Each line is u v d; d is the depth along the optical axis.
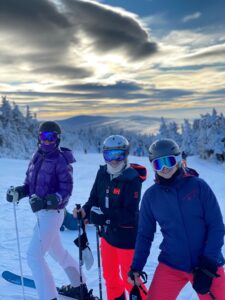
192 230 3.23
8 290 4.73
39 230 4.07
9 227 8.73
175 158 3.20
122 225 3.87
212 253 3.11
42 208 3.94
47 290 3.99
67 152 4.24
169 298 3.33
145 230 3.46
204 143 47.19
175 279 3.33
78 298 4.47
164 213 3.30
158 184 3.35
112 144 3.84
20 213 10.41
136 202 3.88
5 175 21.22
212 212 3.19
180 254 3.27
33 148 62.44
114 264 4.07
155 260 6.44
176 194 3.24
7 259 6.23
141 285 3.54
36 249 4.06
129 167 3.96
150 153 3.31
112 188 3.90
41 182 4.17
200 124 48.97
